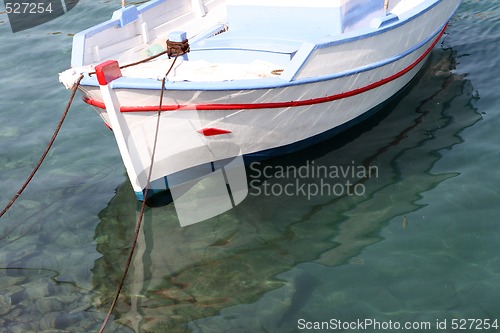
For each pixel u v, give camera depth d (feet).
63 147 26.89
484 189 21.29
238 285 18.47
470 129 24.76
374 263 18.76
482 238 19.21
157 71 20.98
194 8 28.71
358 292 17.79
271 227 20.75
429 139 24.47
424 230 19.83
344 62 22.54
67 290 18.83
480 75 28.86
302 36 24.59
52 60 35.63
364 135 25.23
